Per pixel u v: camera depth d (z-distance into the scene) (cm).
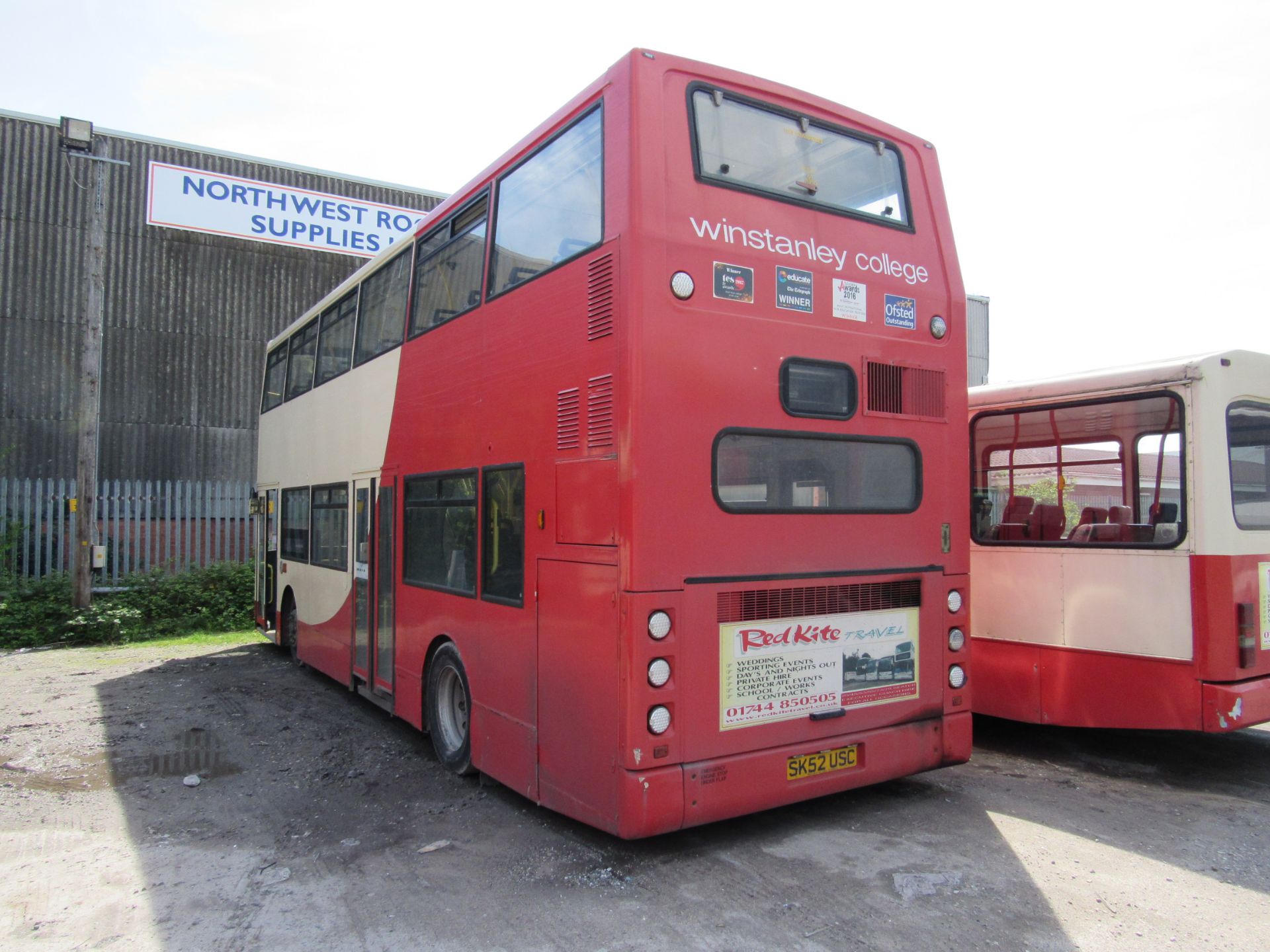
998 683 702
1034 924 391
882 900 417
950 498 561
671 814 434
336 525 931
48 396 1745
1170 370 611
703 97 479
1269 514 636
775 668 474
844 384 514
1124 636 627
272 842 515
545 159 534
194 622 1477
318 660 988
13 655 1262
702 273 457
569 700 474
